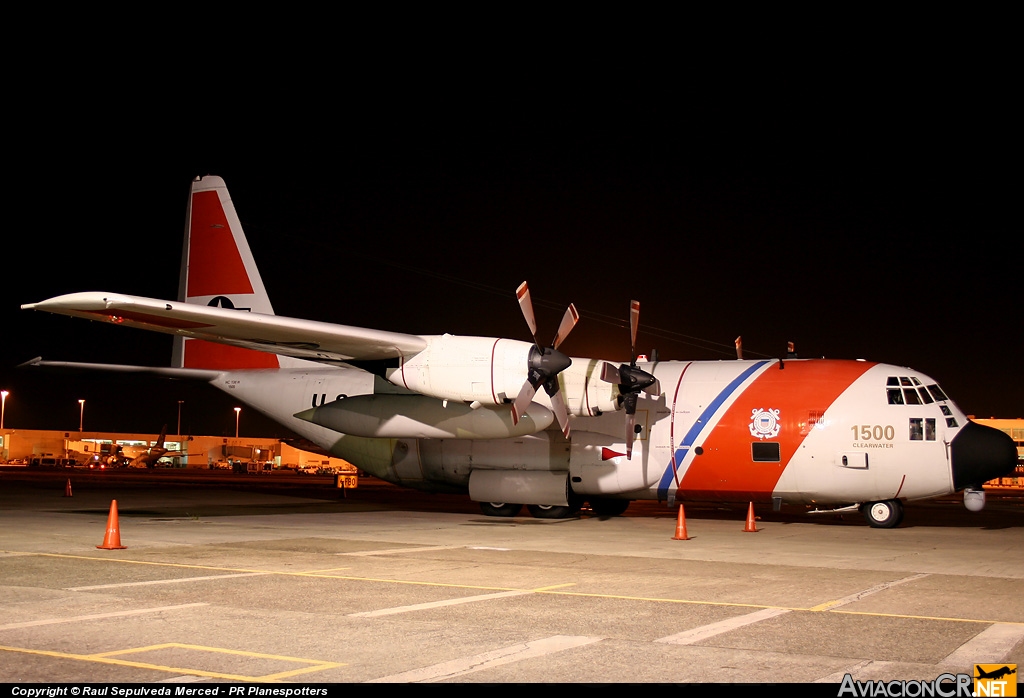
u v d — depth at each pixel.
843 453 16.25
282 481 42.91
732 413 17.08
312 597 8.35
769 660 5.92
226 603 7.98
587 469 17.94
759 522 18.27
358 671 5.54
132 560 10.98
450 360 15.87
